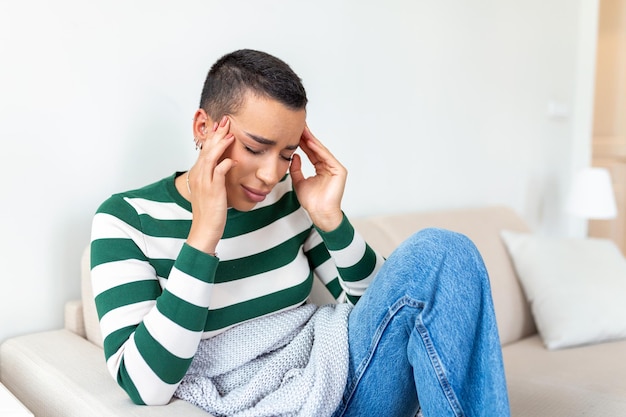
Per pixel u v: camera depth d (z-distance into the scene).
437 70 2.31
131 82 1.44
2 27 1.25
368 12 2.01
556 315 1.89
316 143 1.15
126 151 1.45
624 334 1.91
